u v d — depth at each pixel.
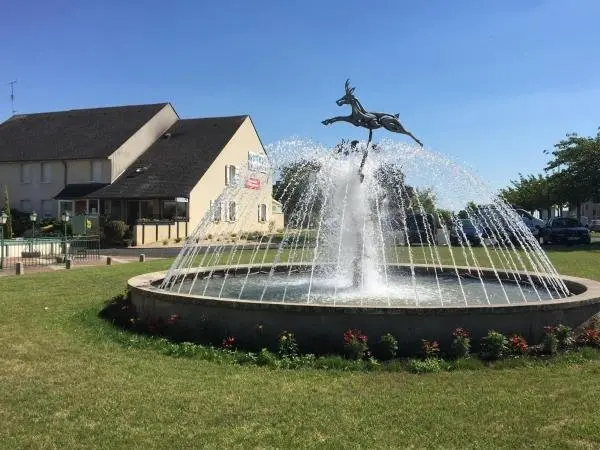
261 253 25.14
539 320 7.00
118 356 6.89
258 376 6.06
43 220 39.53
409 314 6.67
